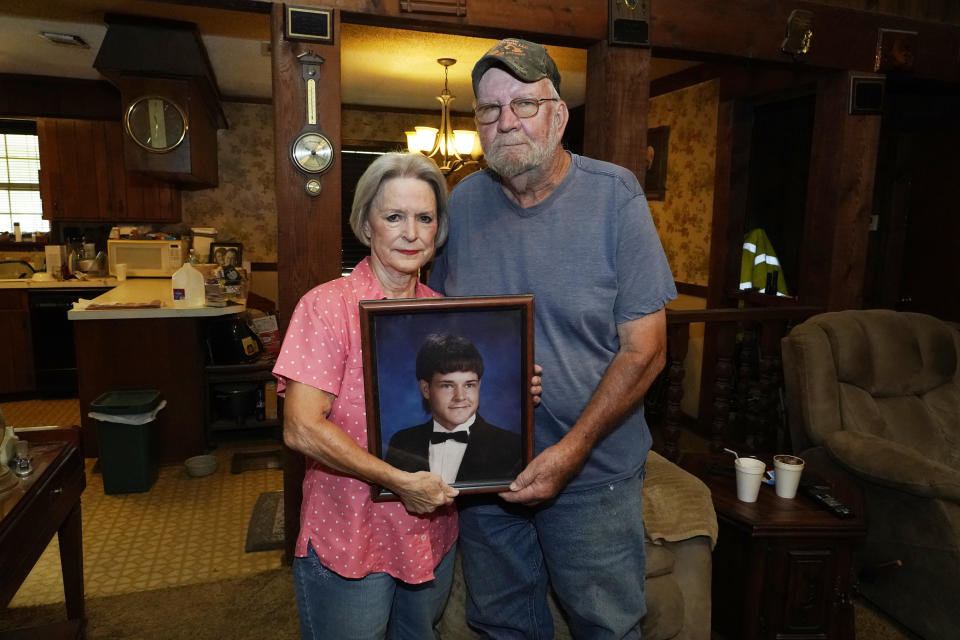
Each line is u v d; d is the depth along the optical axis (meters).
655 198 4.78
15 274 5.09
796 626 1.81
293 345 1.10
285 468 2.39
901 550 2.05
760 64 2.90
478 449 1.17
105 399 3.20
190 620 2.11
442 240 1.28
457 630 1.62
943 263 3.73
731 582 1.89
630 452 1.33
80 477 1.83
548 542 1.36
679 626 1.66
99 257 5.07
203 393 3.62
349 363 1.14
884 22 3.03
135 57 3.69
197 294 3.56
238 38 3.79
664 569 1.67
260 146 5.62
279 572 2.42
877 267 4.02
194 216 5.56
